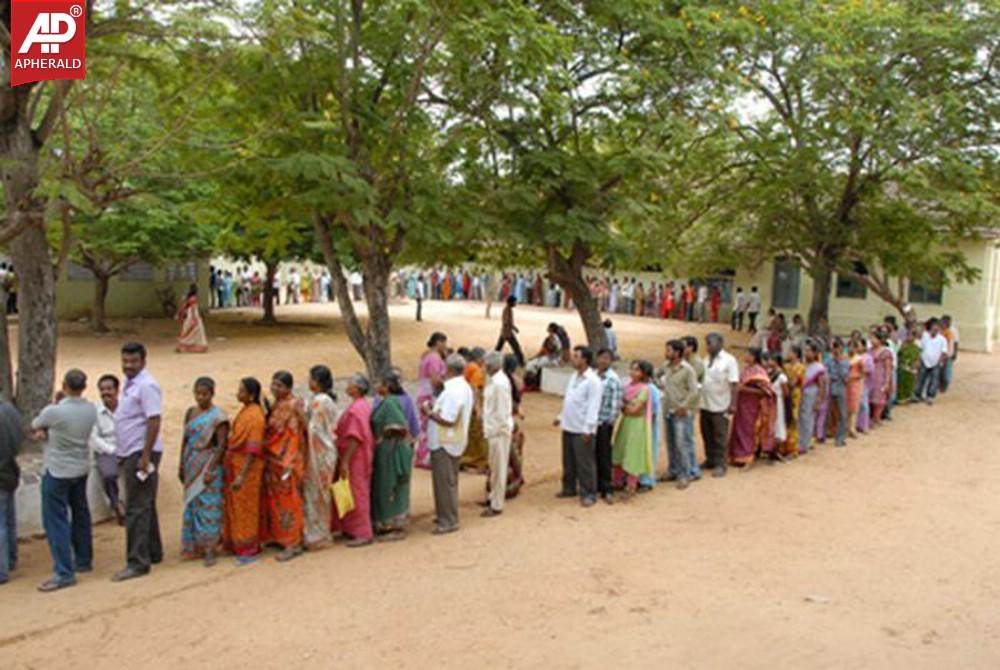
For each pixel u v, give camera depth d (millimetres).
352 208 10500
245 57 9805
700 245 22812
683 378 10023
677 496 9578
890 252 18047
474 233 12148
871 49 16406
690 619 6062
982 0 16047
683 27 13555
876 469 11125
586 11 13578
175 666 5273
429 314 33156
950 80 17078
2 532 6773
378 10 11406
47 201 8336
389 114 11867
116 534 8312
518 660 5383
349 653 5461
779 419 11188
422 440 10758
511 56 10523
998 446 12727
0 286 9492
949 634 5906
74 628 5848
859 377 13055
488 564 7223
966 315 26156
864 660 5453
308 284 36406
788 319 29906
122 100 9820
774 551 7672
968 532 8391
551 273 16734
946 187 16703
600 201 13789
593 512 8891
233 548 7418
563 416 9398
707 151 18141
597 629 5867
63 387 6801
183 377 16625
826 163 17344
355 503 7754
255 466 7301
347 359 19594
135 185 11250
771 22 15859
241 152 10875
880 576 7066
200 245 21672
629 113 14445
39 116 11969
